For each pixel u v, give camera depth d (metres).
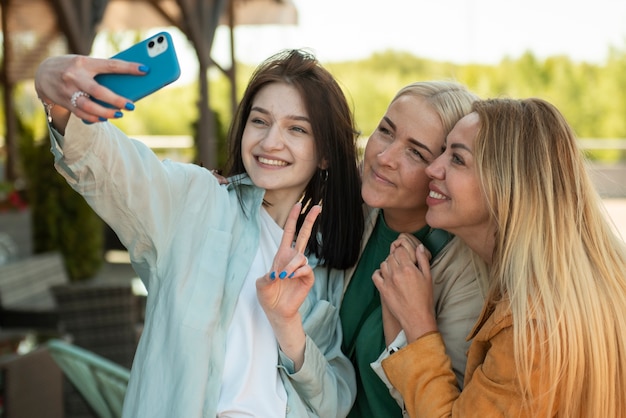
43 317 3.92
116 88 1.17
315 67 1.56
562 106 23.14
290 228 1.42
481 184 1.42
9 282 4.60
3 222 6.72
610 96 22.80
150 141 13.25
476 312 1.60
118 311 3.71
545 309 1.34
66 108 1.13
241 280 1.48
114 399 2.48
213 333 1.43
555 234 1.39
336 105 1.57
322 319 1.60
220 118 9.59
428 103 1.56
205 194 1.48
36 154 7.46
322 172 1.64
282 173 1.53
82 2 6.67
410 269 1.56
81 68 1.11
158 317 1.41
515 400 1.35
